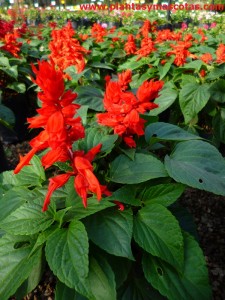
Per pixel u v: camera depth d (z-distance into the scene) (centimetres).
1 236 24
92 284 19
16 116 61
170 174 21
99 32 82
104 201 20
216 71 44
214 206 41
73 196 20
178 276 20
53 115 16
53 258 17
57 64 45
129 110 21
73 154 18
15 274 19
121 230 19
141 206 22
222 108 46
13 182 26
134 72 65
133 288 23
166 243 20
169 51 56
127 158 23
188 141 26
